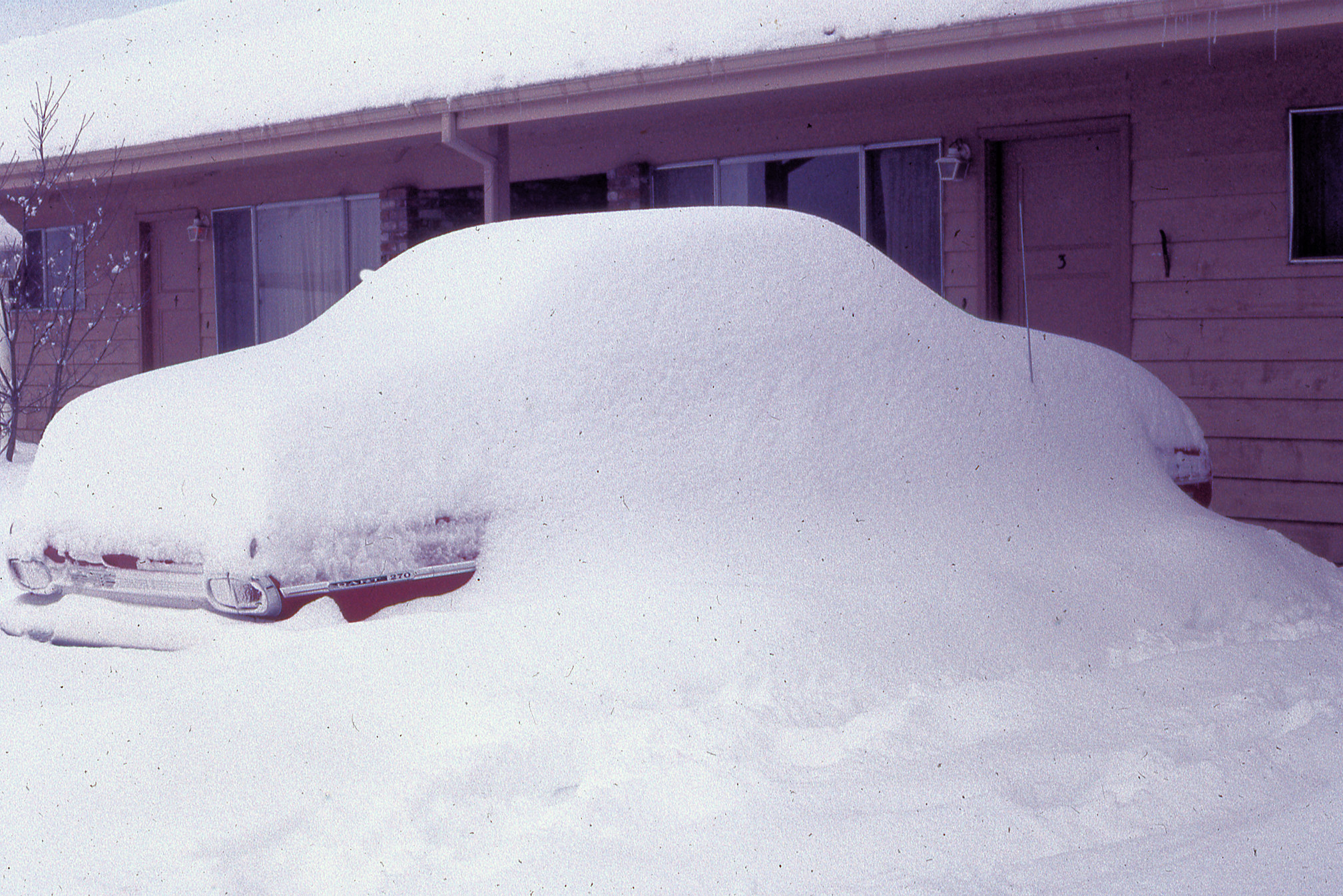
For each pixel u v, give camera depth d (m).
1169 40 6.90
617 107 8.98
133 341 15.25
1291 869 2.84
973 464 5.29
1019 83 9.27
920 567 4.77
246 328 14.52
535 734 3.67
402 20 11.27
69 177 12.66
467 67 9.77
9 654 4.48
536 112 9.36
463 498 4.41
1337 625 5.31
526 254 5.12
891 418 5.19
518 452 4.52
